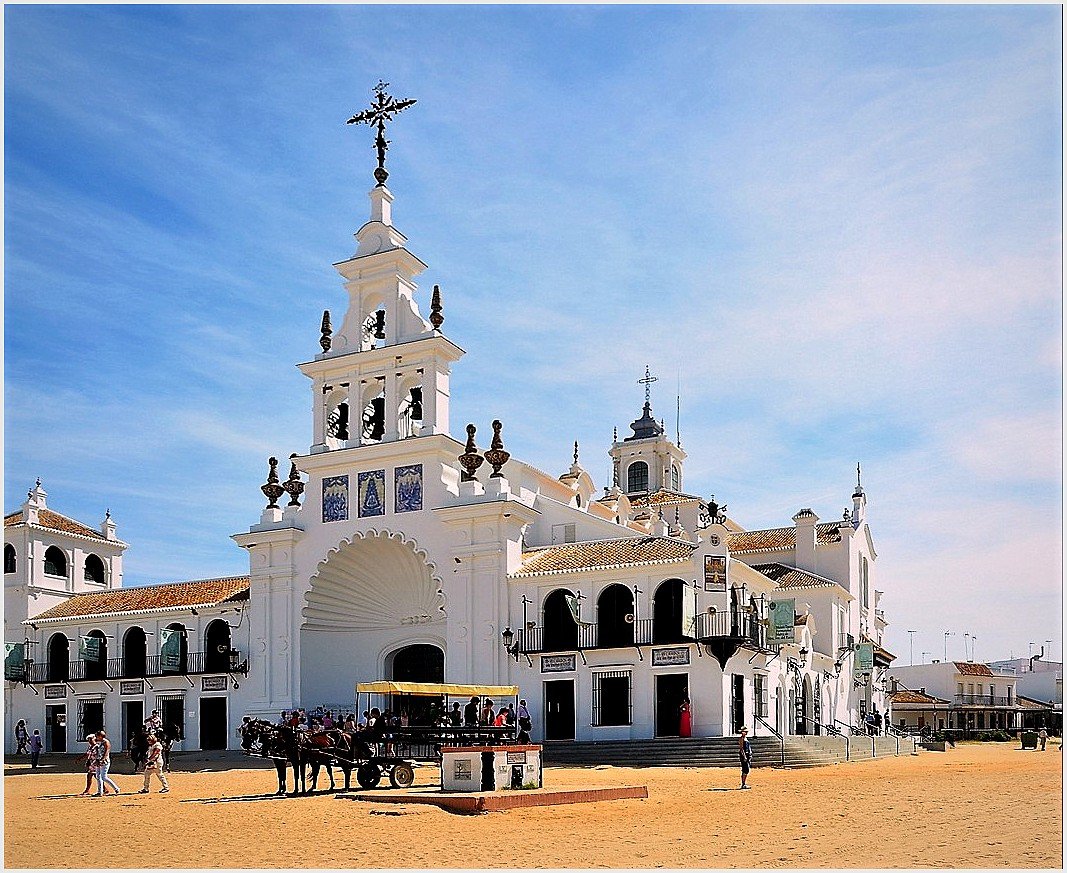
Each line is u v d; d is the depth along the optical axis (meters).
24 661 64.50
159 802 30.33
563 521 60.31
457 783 30.41
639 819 25.97
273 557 56.91
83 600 66.88
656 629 49.31
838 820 24.83
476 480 53.16
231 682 57.78
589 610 50.41
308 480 57.19
